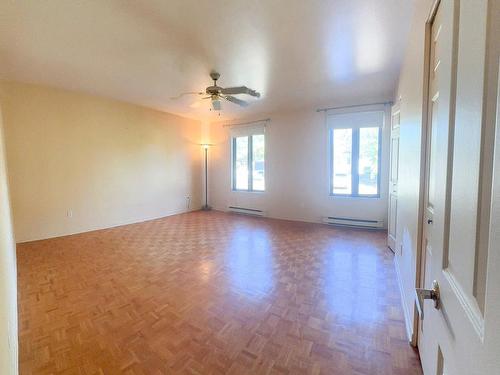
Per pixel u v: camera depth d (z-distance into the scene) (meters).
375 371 1.52
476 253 0.50
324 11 2.16
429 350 1.08
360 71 3.46
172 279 2.77
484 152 0.47
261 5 2.09
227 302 2.30
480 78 0.49
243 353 1.68
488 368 0.41
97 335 1.86
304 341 1.78
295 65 3.27
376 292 2.47
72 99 4.47
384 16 2.22
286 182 5.84
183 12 2.18
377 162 4.86
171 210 6.35
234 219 5.91
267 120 6.03
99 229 4.92
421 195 1.66
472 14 0.54
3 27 2.42
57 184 4.37
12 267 2.23
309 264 3.18
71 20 2.31
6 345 1.03
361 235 4.52
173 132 6.28
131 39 2.64
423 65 1.61
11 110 3.89
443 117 0.74
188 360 1.62
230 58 3.07
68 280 2.76
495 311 0.39
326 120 5.25
